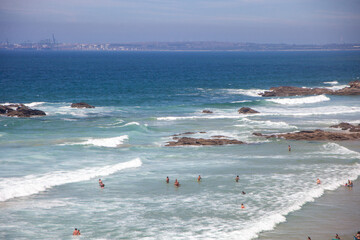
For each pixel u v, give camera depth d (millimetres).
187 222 26828
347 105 80375
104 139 50000
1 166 38219
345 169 39406
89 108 75938
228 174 37688
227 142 50281
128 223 26641
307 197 31469
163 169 39406
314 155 44938
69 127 57969
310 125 61188
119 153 45031
